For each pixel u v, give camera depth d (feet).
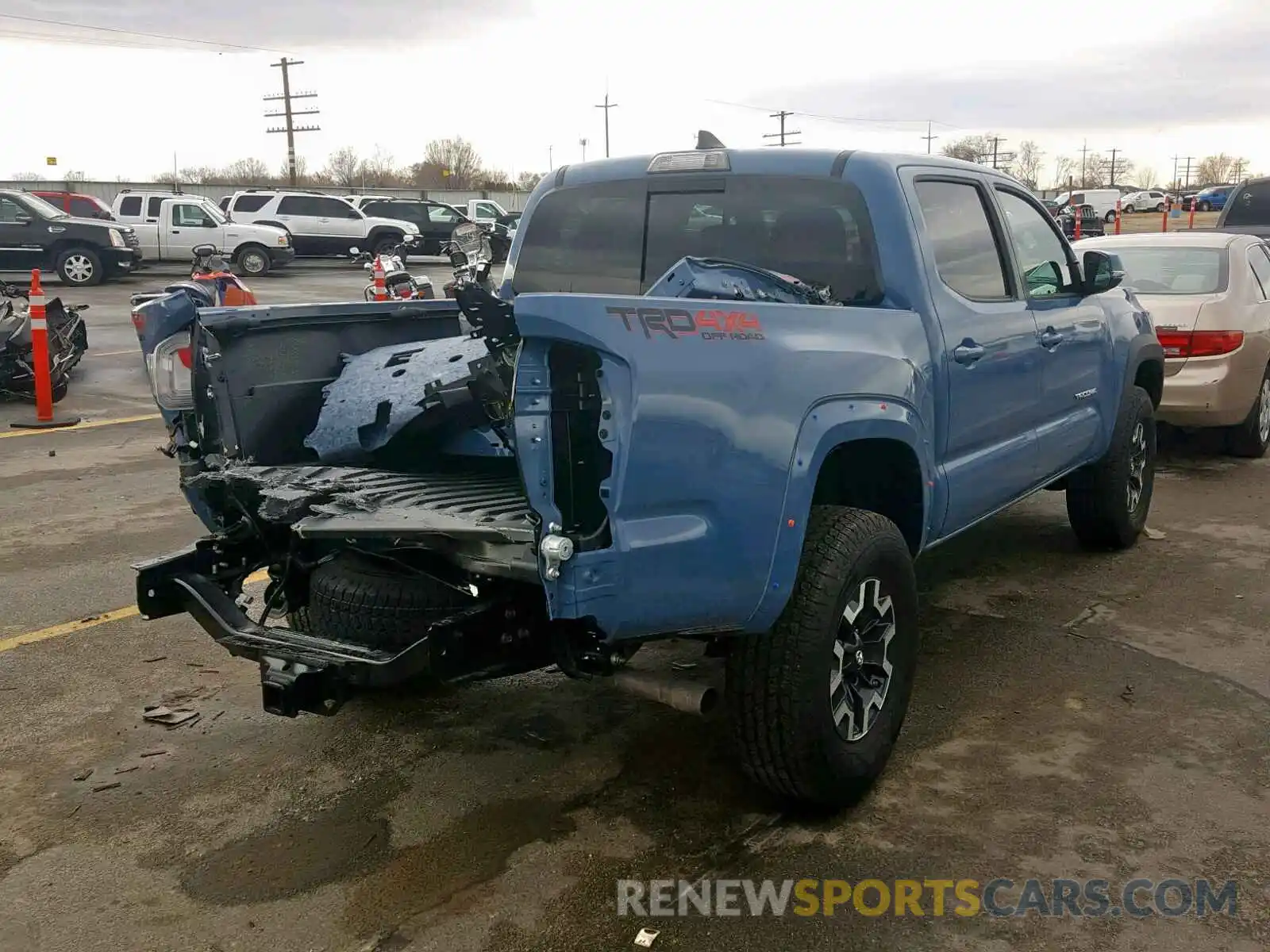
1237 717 13.96
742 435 10.16
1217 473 27.63
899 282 13.10
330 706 10.57
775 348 10.64
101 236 78.23
